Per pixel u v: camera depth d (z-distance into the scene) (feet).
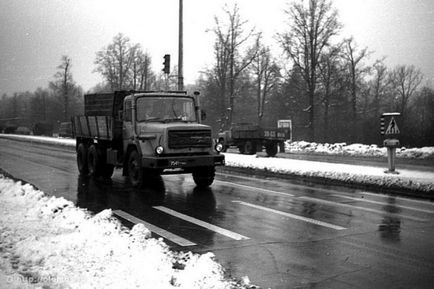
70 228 24.58
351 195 37.50
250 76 169.37
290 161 60.44
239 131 94.53
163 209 31.73
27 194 35.22
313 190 40.52
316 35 123.85
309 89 127.13
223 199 35.91
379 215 29.07
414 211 30.37
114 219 27.53
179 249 21.34
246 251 20.94
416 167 58.49
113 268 17.52
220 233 24.50
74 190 41.27
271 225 26.37
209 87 159.12
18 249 20.02
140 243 21.30
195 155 40.70
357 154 89.56
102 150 50.19
